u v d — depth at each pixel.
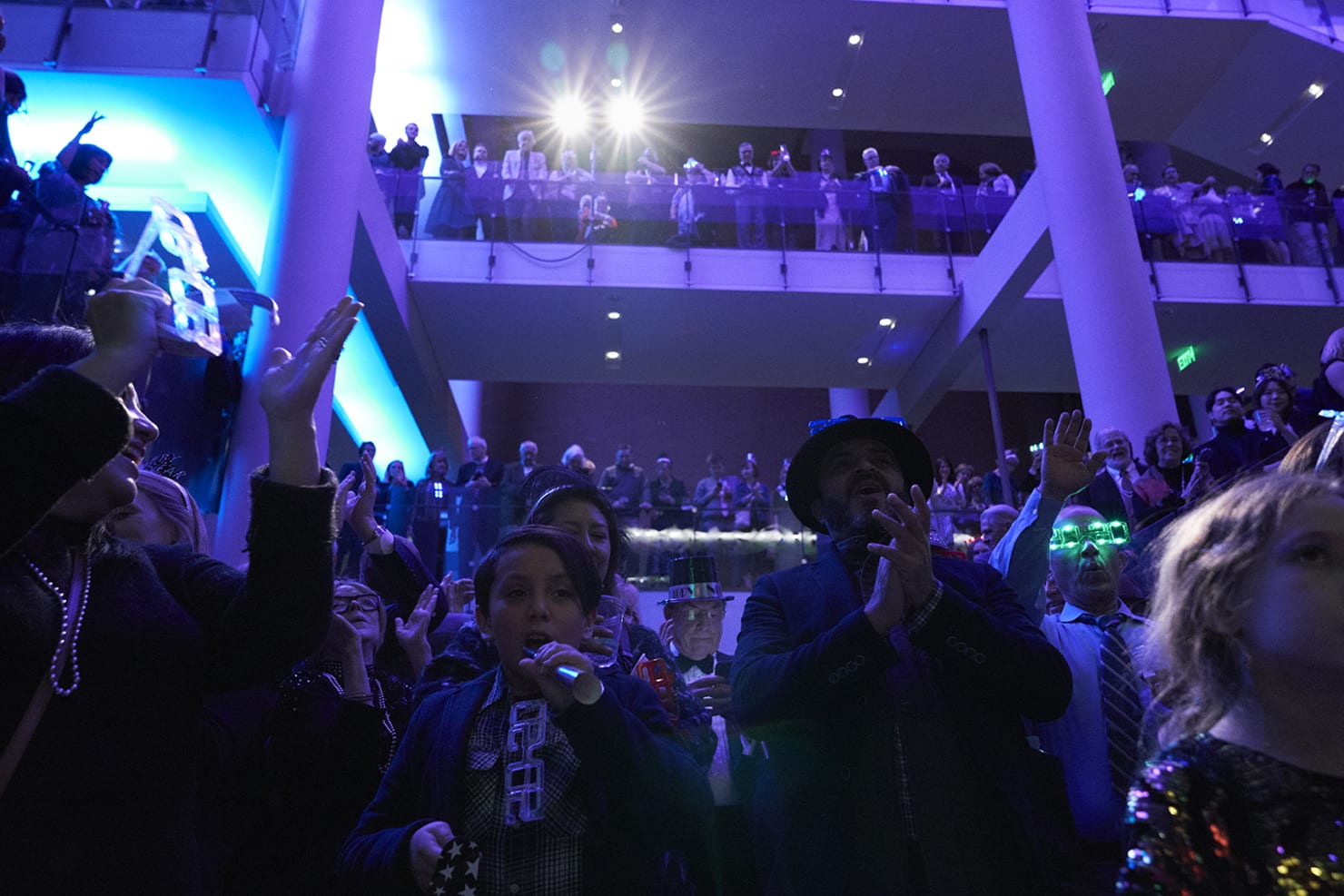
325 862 1.93
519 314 10.74
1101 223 7.78
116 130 7.23
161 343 1.01
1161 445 5.20
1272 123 11.80
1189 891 0.90
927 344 11.66
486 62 11.46
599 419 14.90
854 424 2.15
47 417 0.89
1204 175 14.55
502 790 1.46
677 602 2.52
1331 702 0.95
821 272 10.65
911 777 1.64
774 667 1.71
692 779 1.49
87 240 4.93
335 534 1.20
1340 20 10.88
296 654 1.18
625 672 2.03
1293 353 11.23
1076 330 7.66
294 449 1.17
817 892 1.59
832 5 10.59
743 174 11.23
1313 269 10.41
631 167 14.38
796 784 1.72
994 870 1.55
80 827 0.98
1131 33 10.77
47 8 6.70
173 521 1.84
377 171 10.34
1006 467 10.06
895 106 12.20
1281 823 0.91
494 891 1.38
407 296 10.09
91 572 1.12
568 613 1.56
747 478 10.17
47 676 1.00
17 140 7.28
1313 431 1.49
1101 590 2.41
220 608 1.22
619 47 11.19
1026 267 9.42
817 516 2.24
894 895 1.53
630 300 10.55
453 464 13.46
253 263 8.63
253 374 6.39
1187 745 1.01
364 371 10.96
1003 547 2.35
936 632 1.64
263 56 7.03
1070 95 8.27
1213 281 10.24
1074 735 2.18
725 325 11.12
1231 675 1.04
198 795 1.76
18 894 0.92
